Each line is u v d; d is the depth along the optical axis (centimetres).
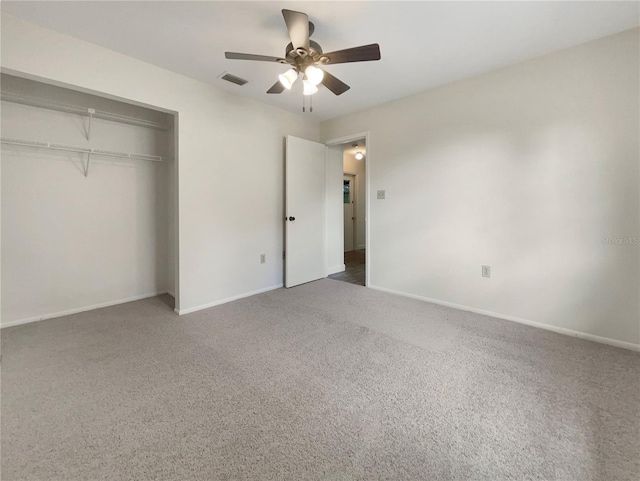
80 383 176
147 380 180
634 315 218
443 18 198
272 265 386
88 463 121
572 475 115
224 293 331
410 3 183
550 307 253
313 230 425
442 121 308
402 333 248
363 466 120
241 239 346
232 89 318
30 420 145
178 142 286
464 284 303
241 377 184
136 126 335
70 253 294
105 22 204
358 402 160
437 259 321
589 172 230
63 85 222
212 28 211
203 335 245
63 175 287
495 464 121
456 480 114
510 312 275
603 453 125
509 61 257
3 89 256
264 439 134
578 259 238
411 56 248
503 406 156
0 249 256
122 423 144
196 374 187
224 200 326
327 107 374
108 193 318
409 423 144
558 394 166
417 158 331
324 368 194
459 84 294
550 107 244
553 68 242
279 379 182
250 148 350
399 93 328
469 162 292
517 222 266
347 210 694
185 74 282
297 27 174
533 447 129
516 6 186
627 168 215
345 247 694
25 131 264
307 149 406
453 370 191
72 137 290
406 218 345
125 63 247
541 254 255
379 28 210
